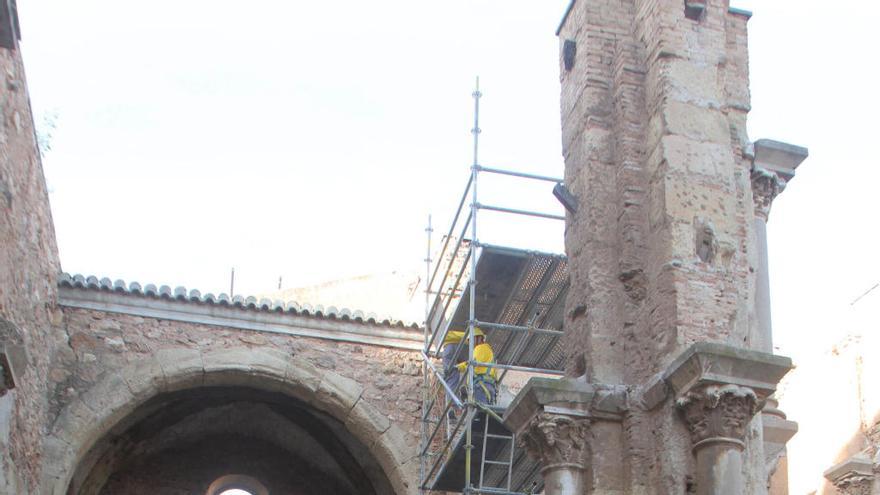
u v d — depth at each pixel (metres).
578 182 13.60
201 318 20.45
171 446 23.22
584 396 12.24
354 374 20.77
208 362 20.16
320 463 23.72
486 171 17.05
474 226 16.69
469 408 16.17
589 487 12.01
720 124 13.05
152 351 20.03
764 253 14.60
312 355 20.72
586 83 13.75
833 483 22.84
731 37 14.38
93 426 19.33
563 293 17.27
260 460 23.69
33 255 17.72
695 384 11.48
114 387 19.61
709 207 12.63
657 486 11.75
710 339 12.05
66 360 19.59
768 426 14.27
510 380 24.12
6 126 15.57
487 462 16.02
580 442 12.10
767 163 15.09
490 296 17.56
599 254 12.99
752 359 11.48
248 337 20.58
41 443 18.80
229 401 22.33
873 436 23.19
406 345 21.06
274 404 22.45
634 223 12.91
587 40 13.91
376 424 20.44
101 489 22.52
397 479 20.23
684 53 13.23
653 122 13.12
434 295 25.05
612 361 12.58
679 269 12.27
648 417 12.10
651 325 12.40
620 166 13.27
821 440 24.45
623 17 14.07
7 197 15.52
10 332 12.47
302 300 27.89
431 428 20.59
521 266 16.88
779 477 16.72
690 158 12.79
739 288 12.46
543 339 17.98
